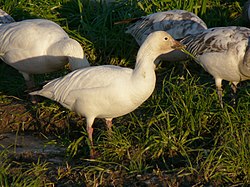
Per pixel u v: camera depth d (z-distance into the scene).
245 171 10.38
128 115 12.36
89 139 11.20
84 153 11.52
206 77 13.98
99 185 10.38
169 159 11.12
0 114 13.02
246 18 15.70
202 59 12.41
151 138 11.28
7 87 14.06
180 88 12.57
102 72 10.85
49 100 13.10
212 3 16.23
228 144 10.80
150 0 15.70
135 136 11.43
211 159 10.47
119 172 10.62
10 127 12.78
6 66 14.78
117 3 15.65
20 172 10.63
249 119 11.38
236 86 12.88
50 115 12.88
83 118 12.63
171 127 11.52
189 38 12.99
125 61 14.79
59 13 16.16
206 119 11.77
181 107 11.75
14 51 12.94
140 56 10.66
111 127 11.74
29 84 13.53
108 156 11.16
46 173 10.72
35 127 12.77
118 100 10.70
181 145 11.15
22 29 12.90
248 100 11.88
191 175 10.42
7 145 11.98
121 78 10.70
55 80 11.41
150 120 11.70
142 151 11.05
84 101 10.93
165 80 13.80
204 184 10.25
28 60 12.88
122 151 11.19
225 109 11.60
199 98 11.87
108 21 15.57
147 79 10.60
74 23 15.91
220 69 12.16
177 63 14.22
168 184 10.27
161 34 10.66
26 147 11.87
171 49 10.72
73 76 11.11
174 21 13.80
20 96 13.82
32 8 15.99
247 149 10.72
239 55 11.78
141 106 12.49
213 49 12.13
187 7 15.49
